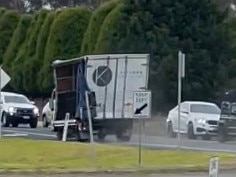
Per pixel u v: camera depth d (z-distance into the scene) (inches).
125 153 1122.0
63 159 1098.7
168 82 2369.6
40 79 2906.0
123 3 2476.6
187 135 1726.1
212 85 2444.6
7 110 2135.8
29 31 3036.4
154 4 2434.8
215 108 1748.3
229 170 965.2
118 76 1534.2
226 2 3191.4
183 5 2445.9
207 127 1689.2
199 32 2448.3
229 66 2502.5
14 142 1280.8
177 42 2406.5
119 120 1531.7
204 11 2471.7
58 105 1579.7
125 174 927.7
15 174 920.3
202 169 965.8
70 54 2817.4
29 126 2223.2
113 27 2485.2
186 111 1742.1
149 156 1096.2
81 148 1171.9
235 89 2379.4
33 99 2992.1
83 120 1488.7
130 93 1537.9
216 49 2481.5
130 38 2420.0
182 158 1071.0
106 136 1617.9
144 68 1547.7
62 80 1572.3
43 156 1122.7
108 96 1521.9
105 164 1030.4
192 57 2412.6
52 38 2859.3
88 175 916.0
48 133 1800.0
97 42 2554.1
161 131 2148.1
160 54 2386.8
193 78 2413.9
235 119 1630.2
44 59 2888.8
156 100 2347.4
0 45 3176.7
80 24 2832.2
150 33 2404.0
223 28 2508.6
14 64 3046.3
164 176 910.4
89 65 1513.3
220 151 1234.0
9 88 3078.2
